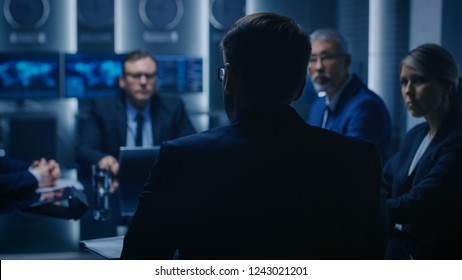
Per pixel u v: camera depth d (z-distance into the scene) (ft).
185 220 3.41
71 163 20.02
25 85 18.88
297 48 3.59
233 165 3.44
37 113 18.62
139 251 3.49
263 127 3.56
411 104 7.13
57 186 9.23
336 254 3.56
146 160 8.31
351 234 3.58
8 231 6.93
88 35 19.40
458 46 13.32
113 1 19.45
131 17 20.22
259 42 3.56
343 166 3.59
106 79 19.19
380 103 9.84
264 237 3.43
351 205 3.58
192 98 20.97
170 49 20.54
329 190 3.52
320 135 3.66
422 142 7.53
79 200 8.04
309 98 20.31
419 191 6.66
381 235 3.79
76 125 19.93
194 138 3.55
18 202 8.31
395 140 17.94
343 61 9.91
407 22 17.61
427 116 7.18
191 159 3.45
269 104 3.61
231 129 3.59
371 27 18.93
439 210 6.67
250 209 3.42
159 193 3.42
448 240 6.67
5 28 19.44
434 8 13.52
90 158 10.85
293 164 3.50
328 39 9.78
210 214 3.40
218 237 3.43
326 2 20.48
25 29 19.56
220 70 3.91
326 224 3.51
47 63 18.95
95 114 11.69
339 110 10.05
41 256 5.94
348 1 19.81
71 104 20.02
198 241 3.44
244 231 3.42
